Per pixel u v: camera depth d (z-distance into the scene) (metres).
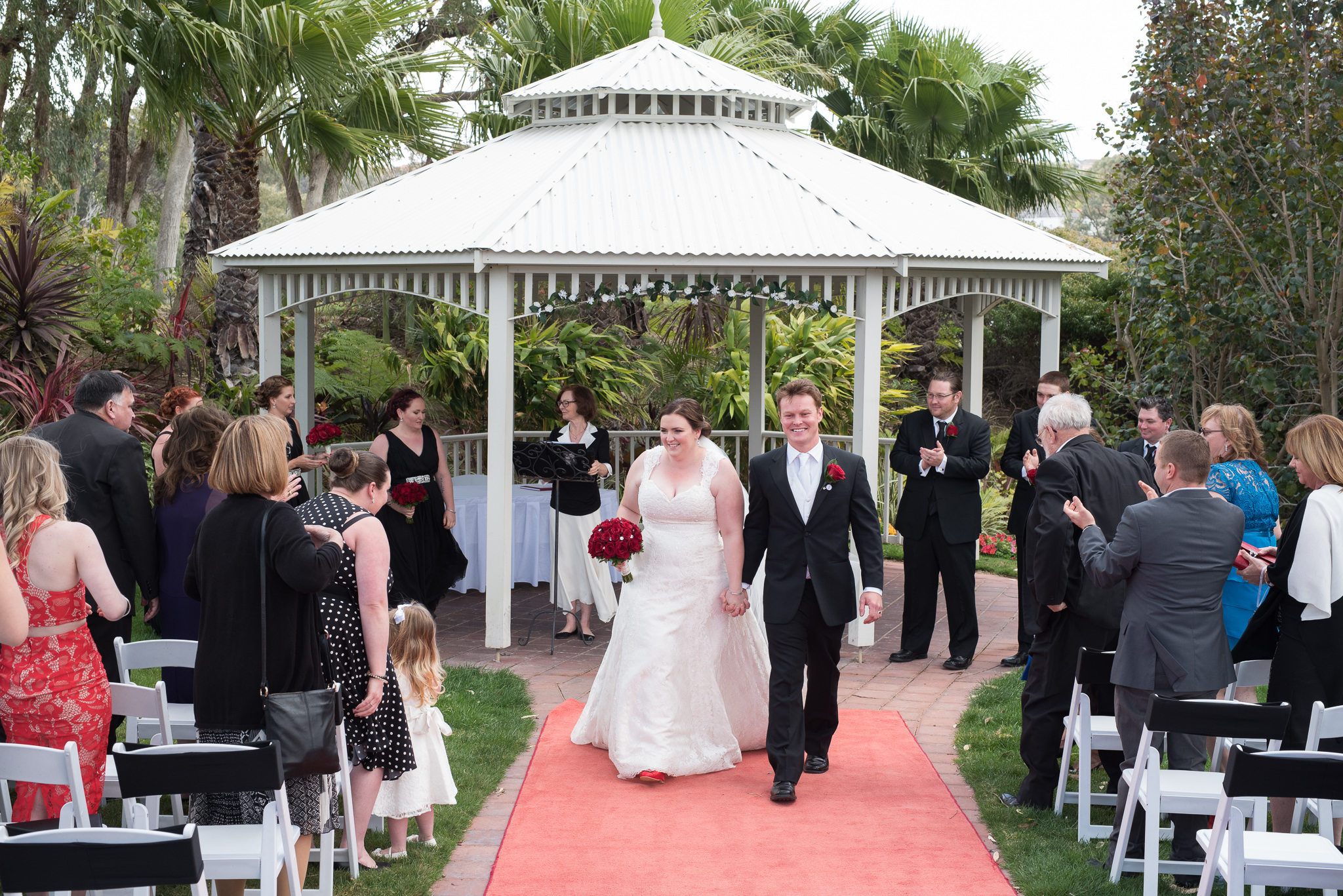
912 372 19.97
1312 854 3.28
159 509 4.88
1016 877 4.09
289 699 3.35
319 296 8.07
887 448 12.05
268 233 8.16
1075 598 4.48
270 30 9.47
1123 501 4.51
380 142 11.40
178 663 4.07
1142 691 4.01
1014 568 10.51
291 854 3.32
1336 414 7.61
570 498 7.70
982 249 7.76
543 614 8.61
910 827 4.57
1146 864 3.69
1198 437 4.00
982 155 16.81
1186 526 3.94
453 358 12.42
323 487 8.88
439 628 8.12
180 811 4.00
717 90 8.53
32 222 10.99
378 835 4.46
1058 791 4.71
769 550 4.98
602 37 13.28
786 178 8.02
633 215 7.46
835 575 4.90
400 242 7.45
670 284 7.29
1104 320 18.52
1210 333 7.77
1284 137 7.17
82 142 16.58
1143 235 8.46
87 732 3.63
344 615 3.92
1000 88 16.06
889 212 8.00
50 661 3.60
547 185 7.69
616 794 4.95
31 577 3.57
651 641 5.19
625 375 13.09
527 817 4.68
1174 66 7.72
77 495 4.70
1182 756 4.08
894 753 5.49
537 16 14.41
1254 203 7.40
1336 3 7.16
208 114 10.77
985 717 5.98
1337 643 3.91
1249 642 4.27
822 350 13.18
